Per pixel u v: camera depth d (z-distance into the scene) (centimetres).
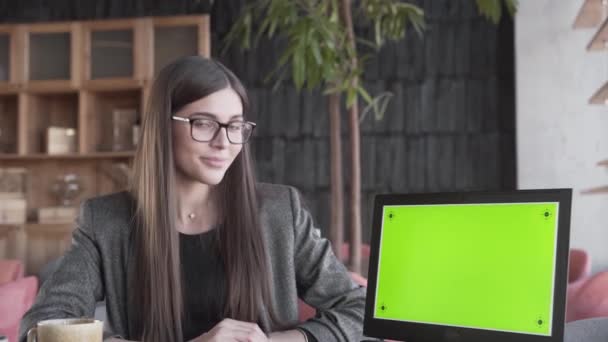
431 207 139
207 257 161
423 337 134
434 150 572
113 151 535
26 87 524
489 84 569
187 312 158
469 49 571
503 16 568
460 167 569
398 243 142
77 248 163
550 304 122
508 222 129
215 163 153
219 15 583
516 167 562
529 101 552
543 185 548
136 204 163
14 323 285
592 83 545
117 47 521
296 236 170
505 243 129
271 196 172
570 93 547
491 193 132
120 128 531
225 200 162
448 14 573
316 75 363
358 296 163
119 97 541
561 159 547
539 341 121
